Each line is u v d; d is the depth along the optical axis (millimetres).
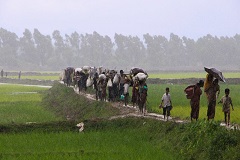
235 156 45969
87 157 49438
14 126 71125
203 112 79250
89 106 98000
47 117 92062
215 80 62062
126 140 60438
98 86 98375
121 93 94688
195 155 50531
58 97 131500
